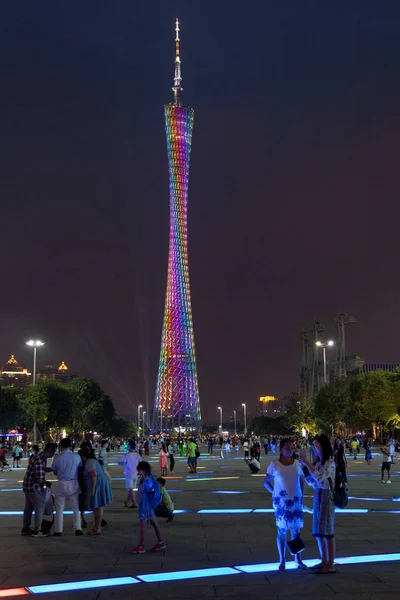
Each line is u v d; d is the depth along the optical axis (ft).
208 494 107.55
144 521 55.98
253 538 62.08
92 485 65.62
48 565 50.72
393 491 109.60
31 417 420.36
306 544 58.18
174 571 48.01
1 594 41.96
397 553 53.01
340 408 404.77
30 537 64.44
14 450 215.51
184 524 72.13
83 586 43.78
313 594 40.50
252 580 44.68
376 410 370.12
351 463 208.13
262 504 91.66
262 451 324.80
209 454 307.58
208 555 53.93
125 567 49.65
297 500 47.85
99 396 621.72
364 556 51.96
